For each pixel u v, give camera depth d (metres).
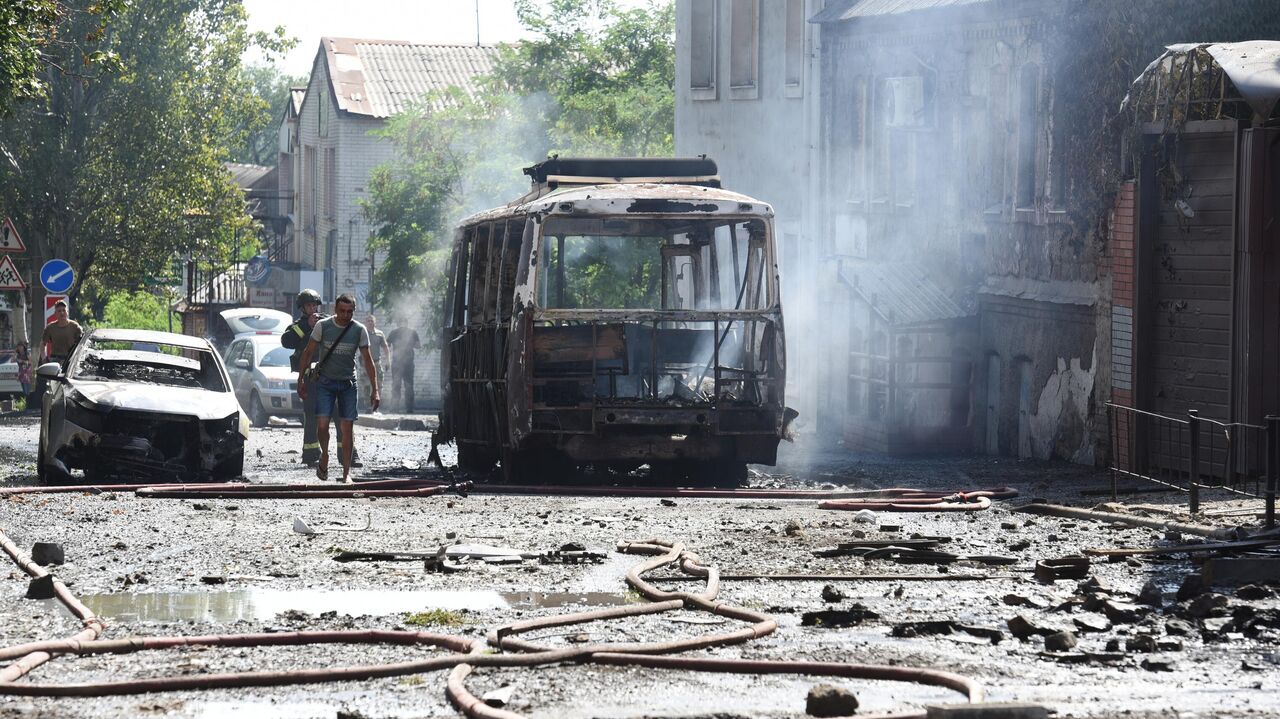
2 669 10.72
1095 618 13.07
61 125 78.12
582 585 15.18
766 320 27.89
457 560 16.78
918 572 16.06
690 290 30.83
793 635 12.34
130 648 11.63
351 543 18.06
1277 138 26.72
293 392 50.31
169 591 14.65
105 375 29.77
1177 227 29.05
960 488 27.53
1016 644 11.97
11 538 18.39
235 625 12.72
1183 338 28.97
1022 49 35.19
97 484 27.23
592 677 10.58
